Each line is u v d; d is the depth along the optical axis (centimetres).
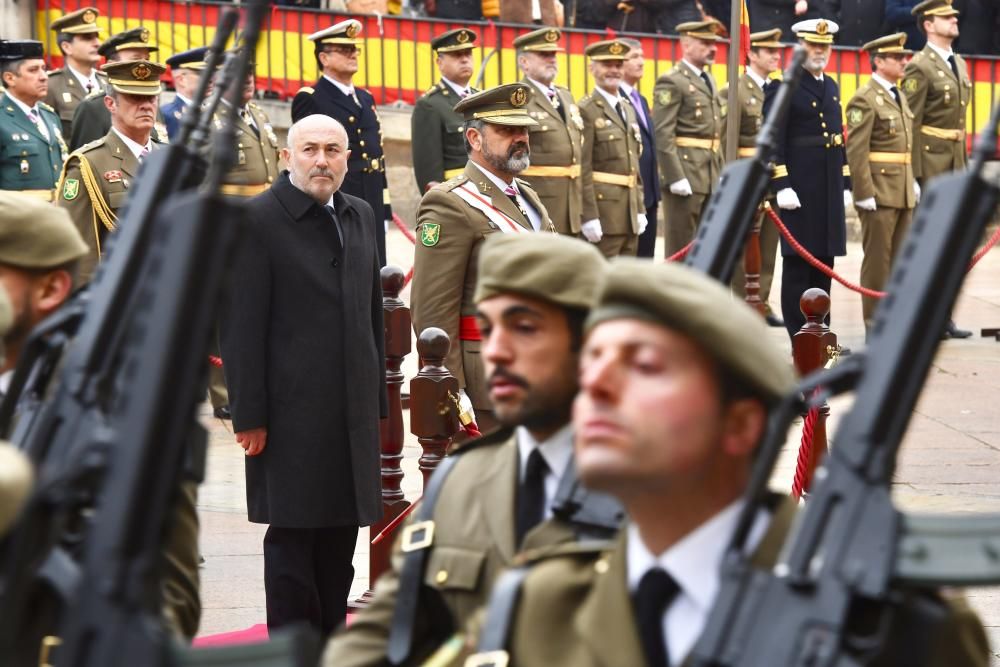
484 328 966
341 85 3969
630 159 4169
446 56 3909
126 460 618
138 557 616
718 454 691
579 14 5722
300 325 1791
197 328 626
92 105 3659
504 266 935
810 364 2281
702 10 5600
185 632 985
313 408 1788
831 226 4088
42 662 757
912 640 643
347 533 1858
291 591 1803
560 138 3844
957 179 670
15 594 654
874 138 4162
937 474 2716
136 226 846
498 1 5600
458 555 953
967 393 3391
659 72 5491
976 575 619
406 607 958
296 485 1783
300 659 631
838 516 645
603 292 682
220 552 2262
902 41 4184
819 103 4122
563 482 908
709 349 667
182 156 866
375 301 1877
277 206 1798
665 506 698
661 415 666
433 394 1803
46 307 1120
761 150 932
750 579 651
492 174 2170
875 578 628
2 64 3575
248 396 1773
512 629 776
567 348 937
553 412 941
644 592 709
